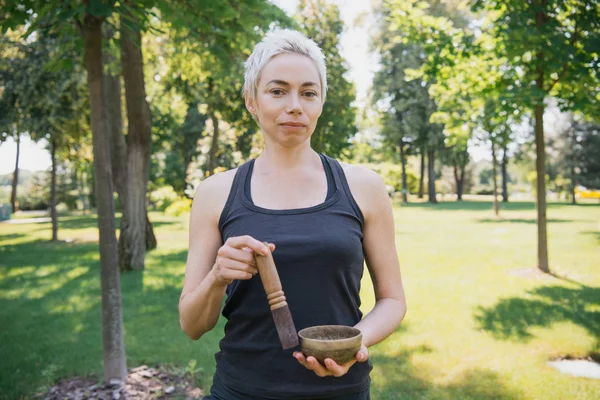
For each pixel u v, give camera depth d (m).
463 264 9.40
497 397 3.87
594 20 6.65
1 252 13.01
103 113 3.94
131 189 9.39
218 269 1.35
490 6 7.54
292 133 1.49
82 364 4.61
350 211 1.51
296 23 8.54
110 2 3.46
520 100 6.80
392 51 33.09
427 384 4.12
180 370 4.41
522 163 41.31
